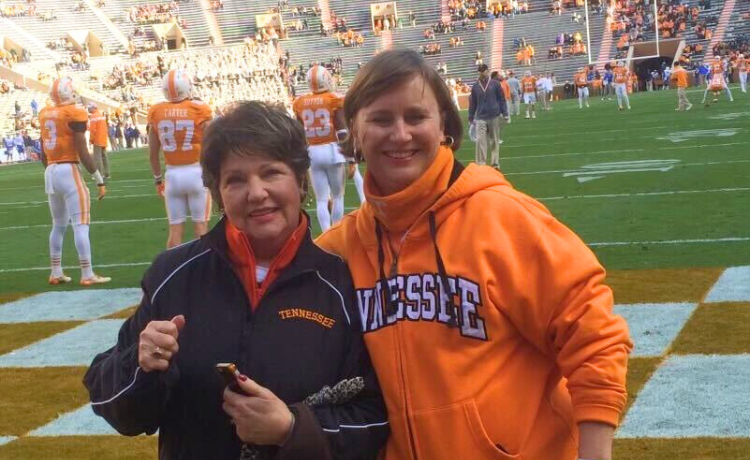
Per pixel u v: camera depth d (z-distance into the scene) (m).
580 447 2.21
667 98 35.19
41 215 15.90
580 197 12.18
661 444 4.15
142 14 50.97
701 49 44.31
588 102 38.41
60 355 6.52
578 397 2.23
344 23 51.56
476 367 2.29
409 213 2.37
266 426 2.20
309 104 9.83
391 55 2.36
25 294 8.86
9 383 5.88
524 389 2.34
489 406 2.27
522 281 2.29
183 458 2.40
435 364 2.29
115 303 8.20
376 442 2.35
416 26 50.75
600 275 2.30
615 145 19.03
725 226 9.44
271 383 2.32
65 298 8.56
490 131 16.31
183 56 46.97
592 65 44.28
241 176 2.39
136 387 2.28
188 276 2.43
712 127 21.17
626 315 6.36
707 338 5.68
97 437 4.84
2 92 41.25
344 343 2.38
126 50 48.31
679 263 7.93
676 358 5.34
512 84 33.81
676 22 45.84
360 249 2.50
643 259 8.19
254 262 2.40
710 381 4.90
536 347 2.36
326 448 2.25
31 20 48.31
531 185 13.74
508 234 2.32
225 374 2.18
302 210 2.48
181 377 2.36
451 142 2.47
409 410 2.31
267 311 2.37
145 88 44.97
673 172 13.88
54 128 8.98
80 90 42.06
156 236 12.09
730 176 12.96
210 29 51.69
